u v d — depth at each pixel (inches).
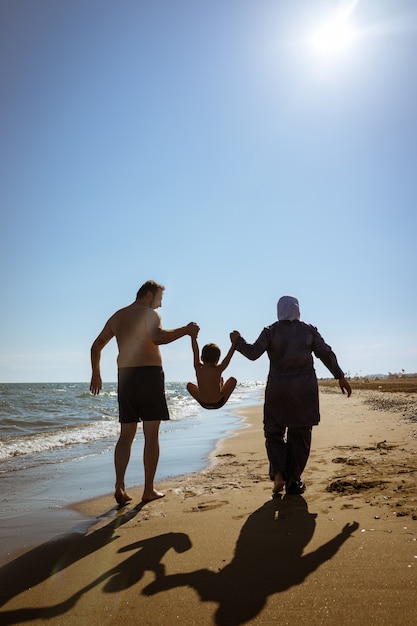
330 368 158.9
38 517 146.5
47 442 370.0
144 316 167.5
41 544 118.5
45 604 82.9
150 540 115.1
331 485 158.9
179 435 416.5
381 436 288.5
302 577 86.8
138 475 220.2
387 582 82.5
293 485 154.2
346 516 123.5
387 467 185.6
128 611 78.3
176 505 150.6
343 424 388.2
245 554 100.5
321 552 98.7
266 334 157.5
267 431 157.4
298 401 153.7
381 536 106.2
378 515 122.3
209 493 164.7
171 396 1879.9
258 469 213.6
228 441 350.3
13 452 314.7
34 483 206.7
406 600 75.8
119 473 162.4
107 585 89.4
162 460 262.1
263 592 81.9
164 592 84.6
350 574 86.7
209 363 164.9
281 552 100.2
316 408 155.6
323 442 278.2
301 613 74.0
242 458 255.4
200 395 162.1
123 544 113.9
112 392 2340.1
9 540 122.6
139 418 168.6
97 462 266.4
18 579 95.4
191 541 111.7
